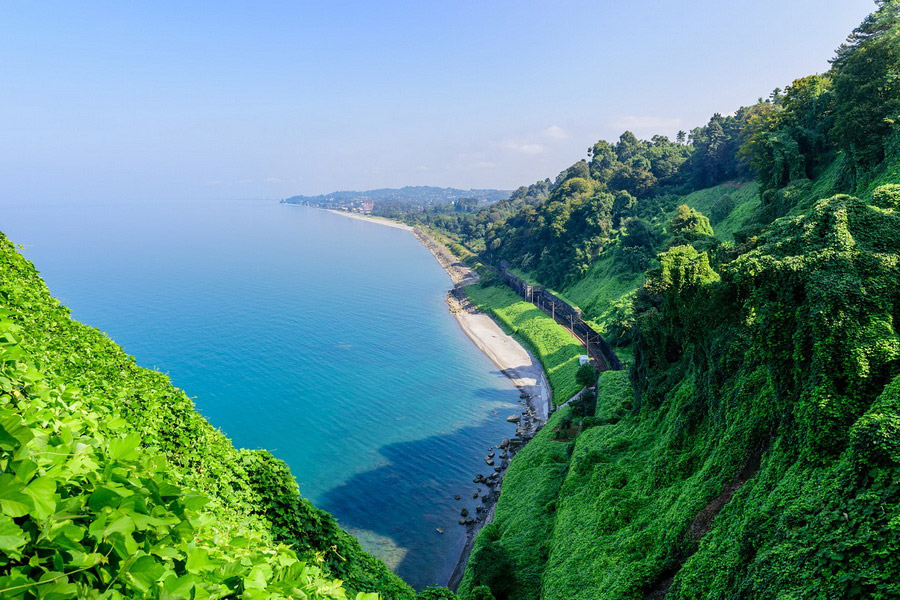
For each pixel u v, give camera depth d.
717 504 29.14
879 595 15.74
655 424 45.94
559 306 130.25
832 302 24.31
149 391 17.91
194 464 16.62
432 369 106.38
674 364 49.06
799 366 25.67
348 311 153.62
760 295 29.00
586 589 31.66
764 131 90.38
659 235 121.31
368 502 62.66
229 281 193.38
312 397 91.50
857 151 59.62
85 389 13.67
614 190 164.88
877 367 22.80
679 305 44.62
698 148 146.12
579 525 39.19
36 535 4.49
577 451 52.81
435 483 66.50
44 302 18.31
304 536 19.47
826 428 22.61
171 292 170.88
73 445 5.82
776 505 22.72
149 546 5.45
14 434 4.66
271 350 115.69
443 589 26.69
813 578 17.92
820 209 28.36
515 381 100.00
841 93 63.03
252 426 80.69
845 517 18.33
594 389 73.44
